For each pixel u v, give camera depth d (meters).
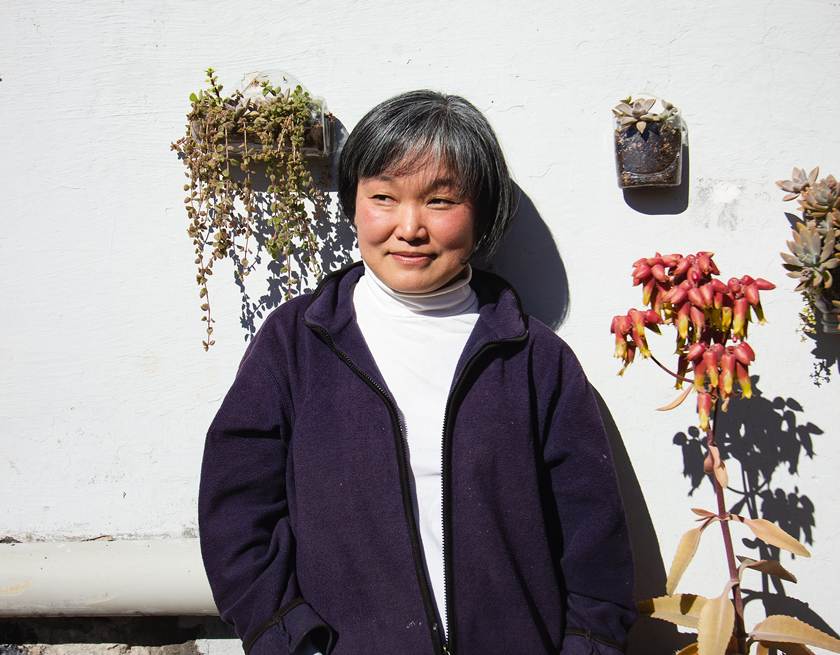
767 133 1.49
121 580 1.53
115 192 1.56
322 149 1.44
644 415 1.54
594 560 1.20
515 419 1.17
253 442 1.21
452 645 1.09
